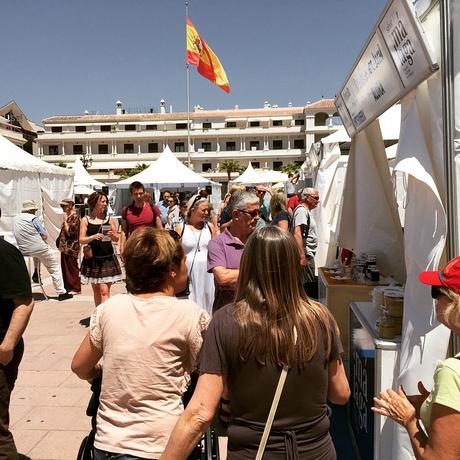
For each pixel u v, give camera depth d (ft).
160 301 7.25
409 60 9.27
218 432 7.98
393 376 9.49
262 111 232.12
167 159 61.26
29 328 23.98
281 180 96.27
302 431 5.70
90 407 7.82
